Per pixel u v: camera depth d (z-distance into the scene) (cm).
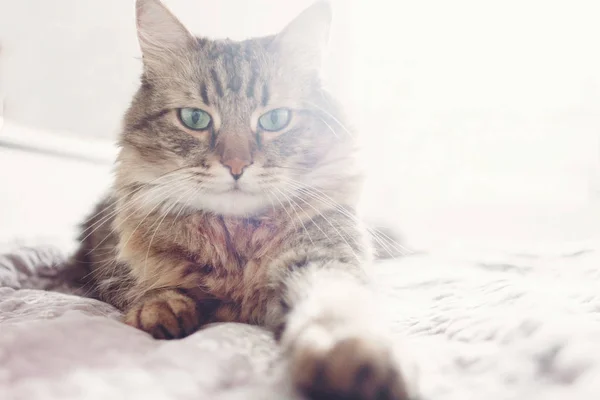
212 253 34
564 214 71
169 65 37
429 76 81
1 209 56
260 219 35
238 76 36
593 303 29
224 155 34
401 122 82
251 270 34
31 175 58
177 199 35
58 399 20
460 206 78
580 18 73
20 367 22
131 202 36
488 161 77
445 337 26
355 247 34
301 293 29
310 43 38
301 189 36
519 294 31
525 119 75
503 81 77
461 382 22
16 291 37
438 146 80
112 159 65
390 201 80
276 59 37
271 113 36
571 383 20
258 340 27
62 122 63
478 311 29
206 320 32
